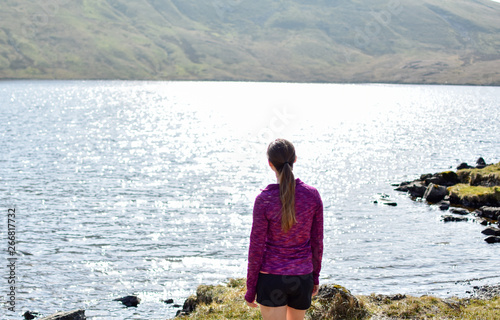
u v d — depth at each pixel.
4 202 33.28
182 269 20.28
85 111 132.88
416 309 10.23
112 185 40.22
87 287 18.22
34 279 19.00
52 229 26.62
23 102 157.75
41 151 60.97
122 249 23.06
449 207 31.22
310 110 150.88
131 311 16.03
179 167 50.62
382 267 19.64
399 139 76.75
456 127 96.31
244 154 62.06
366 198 34.53
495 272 18.62
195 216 29.91
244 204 33.44
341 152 61.88
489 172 34.47
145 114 129.25
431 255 21.20
